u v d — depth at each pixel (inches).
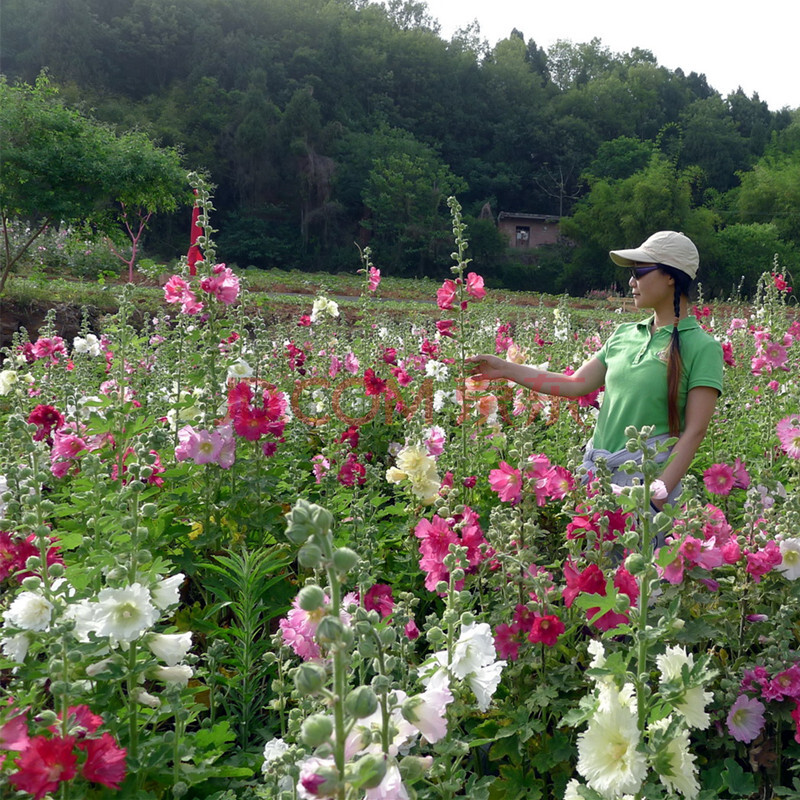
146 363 232.2
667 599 97.9
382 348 271.3
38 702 81.8
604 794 63.4
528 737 90.8
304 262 2714.1
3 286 565.6
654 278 133.4
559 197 3563.0
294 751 65.2
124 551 83.4
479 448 170.6
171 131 2802.7
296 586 128.9
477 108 3779.5
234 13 3553.2
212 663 95.0
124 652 75.8
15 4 3144.7
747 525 120.4
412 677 83.3
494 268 2746.1
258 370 169.0
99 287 640.4
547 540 148.0
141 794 73.8
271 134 2878.9
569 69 4579.2
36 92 679.1
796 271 2361.0
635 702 66.4
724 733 96.7
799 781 91.0
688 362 128.1
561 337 316.8
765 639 101.8
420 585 135.6
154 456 98.3
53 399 196.4
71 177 669.9
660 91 4227.4
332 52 3550.7
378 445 201.8
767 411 189.9
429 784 75.8
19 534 97.0
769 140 3752.5
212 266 147.4
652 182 2536.9
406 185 2723.9
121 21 3213.6
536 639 94.5
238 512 138.3
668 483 122.1
